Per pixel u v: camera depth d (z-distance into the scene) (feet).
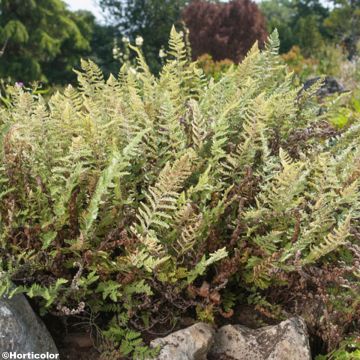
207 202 8.79
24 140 8.04
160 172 7.90
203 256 7.79
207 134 8.75
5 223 7.81
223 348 8.19
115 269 7.72
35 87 10.68
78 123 8.54
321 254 8.05
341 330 8.30
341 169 9.34
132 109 9.53
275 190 8.09
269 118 9.89
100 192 7.26
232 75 10.43
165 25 113.80
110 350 7.84
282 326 8.16
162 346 7.70
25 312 7.39
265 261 8.03
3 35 81.71
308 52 91.15
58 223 7.66
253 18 69.62
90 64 10.86
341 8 104.99
